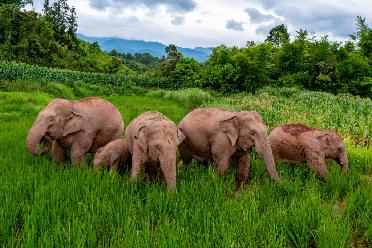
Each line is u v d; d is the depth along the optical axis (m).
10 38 65.25
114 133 9.07
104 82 45.44
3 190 6.12
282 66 42.16
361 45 41.44
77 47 93.69
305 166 8.88
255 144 7.39
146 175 7.61
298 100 28.86
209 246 4.59
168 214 5.75
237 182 8.07
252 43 45.62
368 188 7.09
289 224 5.54
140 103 27.89
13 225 5.23
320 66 38.25
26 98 20.98
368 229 5.51
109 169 7.95
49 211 5.39
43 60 70.75
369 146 12.70
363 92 37.34
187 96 30.09
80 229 4.74
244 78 40.06
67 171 7.28
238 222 5.27
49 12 104.94
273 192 6.86
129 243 4.52
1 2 78.25
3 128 12.71
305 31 42.53
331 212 6.09
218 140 7.86
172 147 6.54
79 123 8.30
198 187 6.86
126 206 5.68
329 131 8.50
